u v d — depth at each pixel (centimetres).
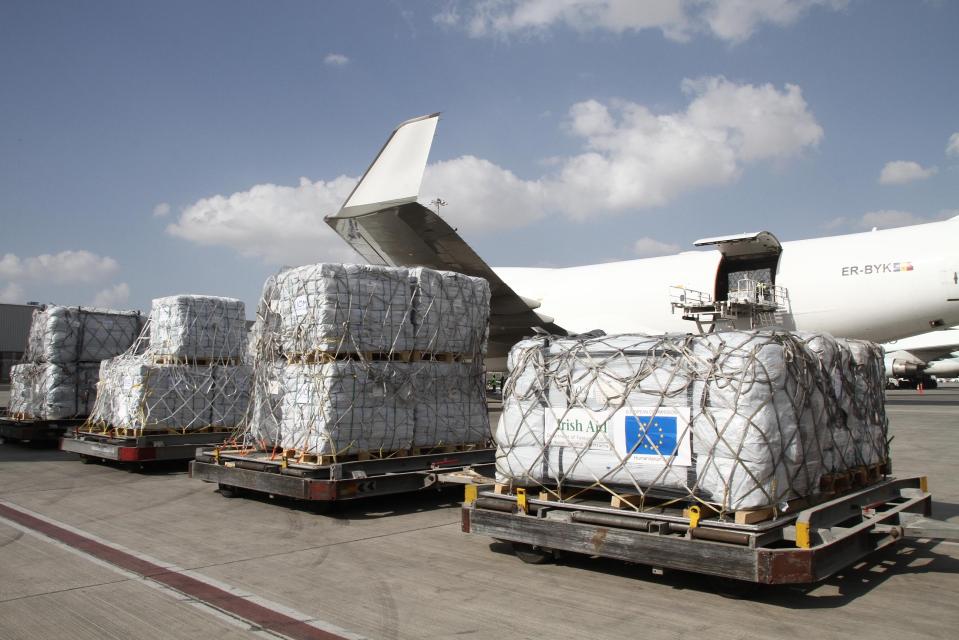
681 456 511
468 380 935
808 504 538
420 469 870
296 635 430
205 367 1217
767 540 482
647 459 529
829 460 561
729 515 503
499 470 632
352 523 774
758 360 487
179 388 1179
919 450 1327
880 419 674
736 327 2253
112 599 503
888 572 566
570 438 579
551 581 547
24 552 642
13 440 1625
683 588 527
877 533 550
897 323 2078
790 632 432
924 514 662
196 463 967
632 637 425
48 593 517
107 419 1245
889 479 677
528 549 598
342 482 768
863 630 435
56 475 1159
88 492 985
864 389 636
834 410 575
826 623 448
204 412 1201
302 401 823
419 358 887
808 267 2170
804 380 521
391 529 743
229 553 639
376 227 2017
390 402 841
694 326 2330
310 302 820
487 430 951
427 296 884
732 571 466
